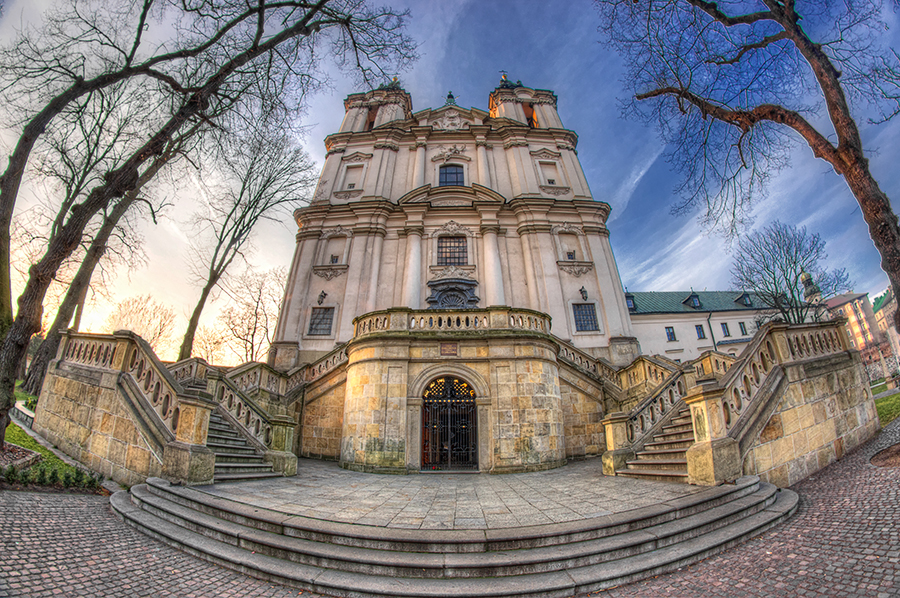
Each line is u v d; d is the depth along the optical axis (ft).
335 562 15.53
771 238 83.25
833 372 29.40
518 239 81.92
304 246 78.74
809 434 26.18
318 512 20.12
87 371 30.60
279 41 35.24
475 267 78.07
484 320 43.29
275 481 28.76
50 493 21.35
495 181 89.71
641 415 33.94
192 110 33.09
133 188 32.83
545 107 104.63
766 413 24.61
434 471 37.52
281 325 71.87
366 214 80.38
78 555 15.21
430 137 94.79
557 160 92.68
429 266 78.18
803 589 12.82
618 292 76.64
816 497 21.18
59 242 28.60
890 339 132.87
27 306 27.17
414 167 90.68
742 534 17.25
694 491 21.58
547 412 39.75
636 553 16.17
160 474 23.63
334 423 49.16
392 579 14.74
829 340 31.24
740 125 37.60
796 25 31.19
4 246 26.94
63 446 30.37
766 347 27.66
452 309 43.57
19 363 26.94
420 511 21.09
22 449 27.30
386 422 38.86
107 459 26.78
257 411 35.83
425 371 40.93
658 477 26.53
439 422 40.29
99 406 28.48
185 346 56.70
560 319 73.00
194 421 24.64
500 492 26.55
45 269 27.94
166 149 38.19
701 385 24.11
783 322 27.78
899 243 26.14
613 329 72.90
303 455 48.91
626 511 19.21
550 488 27.30
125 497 22.47
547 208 82.28
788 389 26.13
